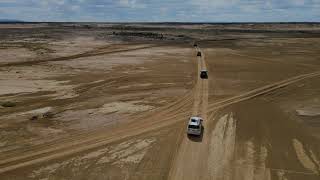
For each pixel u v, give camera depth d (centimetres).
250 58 10494
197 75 7525
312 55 11375
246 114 4875
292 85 6731
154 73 7631
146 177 3058
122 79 6944
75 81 6694
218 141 3878
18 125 4216
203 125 4381
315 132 4200
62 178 3020
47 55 10050
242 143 3834
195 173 3156
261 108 5178
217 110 5034
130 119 4538
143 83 6619
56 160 3350
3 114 4622
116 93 5841
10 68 7875
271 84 6769
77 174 3089
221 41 16875
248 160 3425
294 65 9169
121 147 3672
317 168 3284
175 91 6044
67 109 4900
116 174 3095
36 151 3525
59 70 7788
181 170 3203
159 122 4450
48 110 4834
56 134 3969
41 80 6725
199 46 14112
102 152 3541
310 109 5141
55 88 6106
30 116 4559
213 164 3334
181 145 3750
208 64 9144
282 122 4556
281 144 3831
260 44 15275
